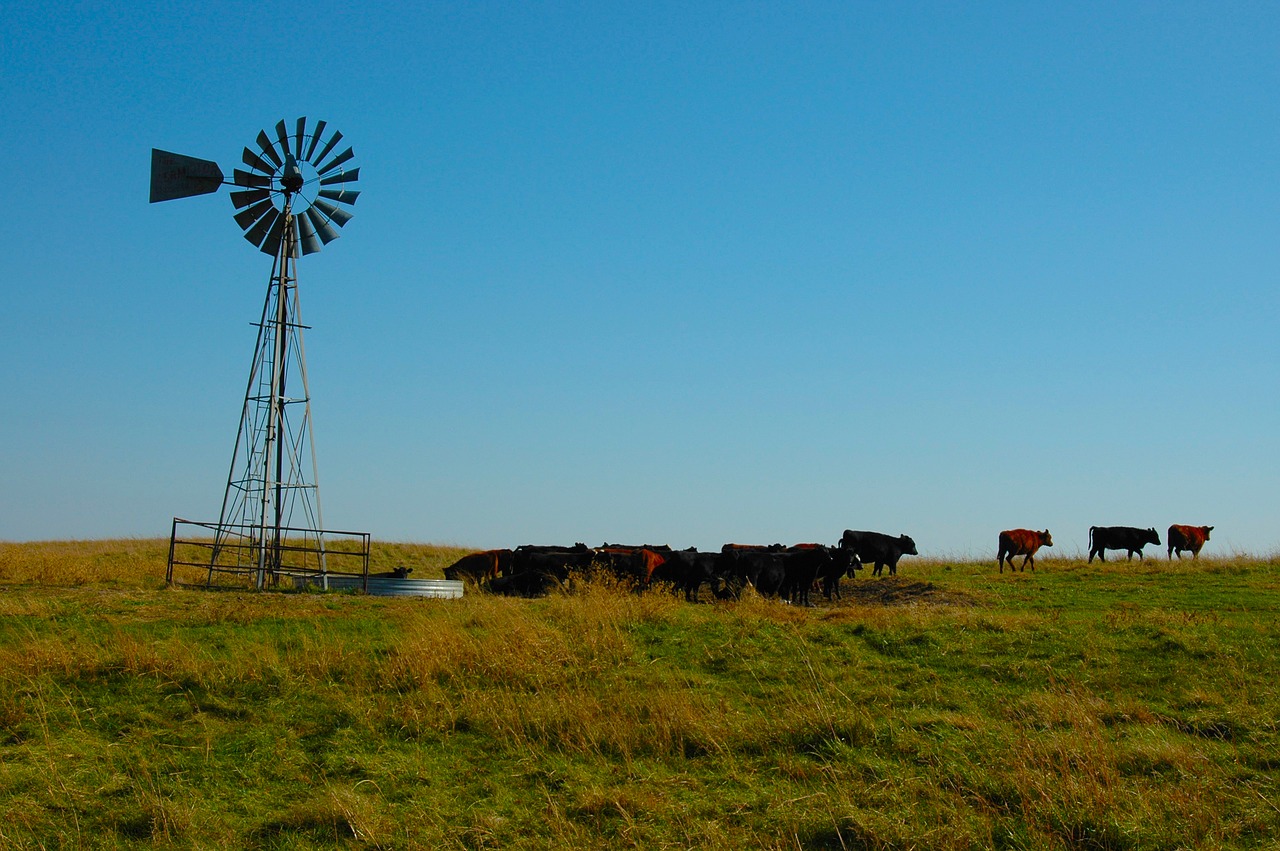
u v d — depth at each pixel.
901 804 11.80
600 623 18.98
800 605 26.67
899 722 14.05
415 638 17.27
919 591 27.98
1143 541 38.81
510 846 11.22
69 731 14.13
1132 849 10.68
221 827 11.74
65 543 38.47
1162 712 14.48
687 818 11.67
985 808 11.62
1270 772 12.48
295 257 29.09
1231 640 18.19
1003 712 14.62
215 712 14.94
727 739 13.80
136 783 12.73
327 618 19.84
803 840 11.20
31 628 18.23
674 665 16.98
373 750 13.80
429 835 11.38
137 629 18.41
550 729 14.24
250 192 29.23
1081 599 25.70
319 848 11.26
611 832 11.46
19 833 11.38
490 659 16.41
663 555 29.73
